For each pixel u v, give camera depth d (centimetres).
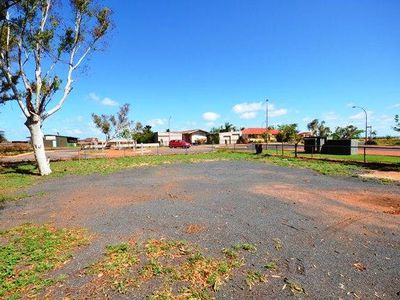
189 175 1452
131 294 376
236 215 720
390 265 441
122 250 514
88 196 988
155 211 770
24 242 570
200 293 372
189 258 475
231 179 1293
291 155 2389
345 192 969
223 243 538
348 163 1755
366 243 527
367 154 2355
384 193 939
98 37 1847
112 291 385
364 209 753
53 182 1327
